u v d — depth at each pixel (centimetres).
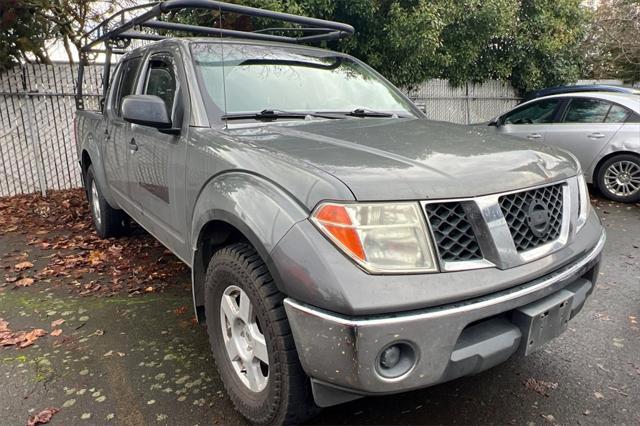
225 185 222
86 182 547
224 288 234
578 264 221
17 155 747
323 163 200
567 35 1234
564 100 736
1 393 258
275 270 186
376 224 177
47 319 345
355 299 167
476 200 190
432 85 1109
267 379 210
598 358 289
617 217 619
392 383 174
